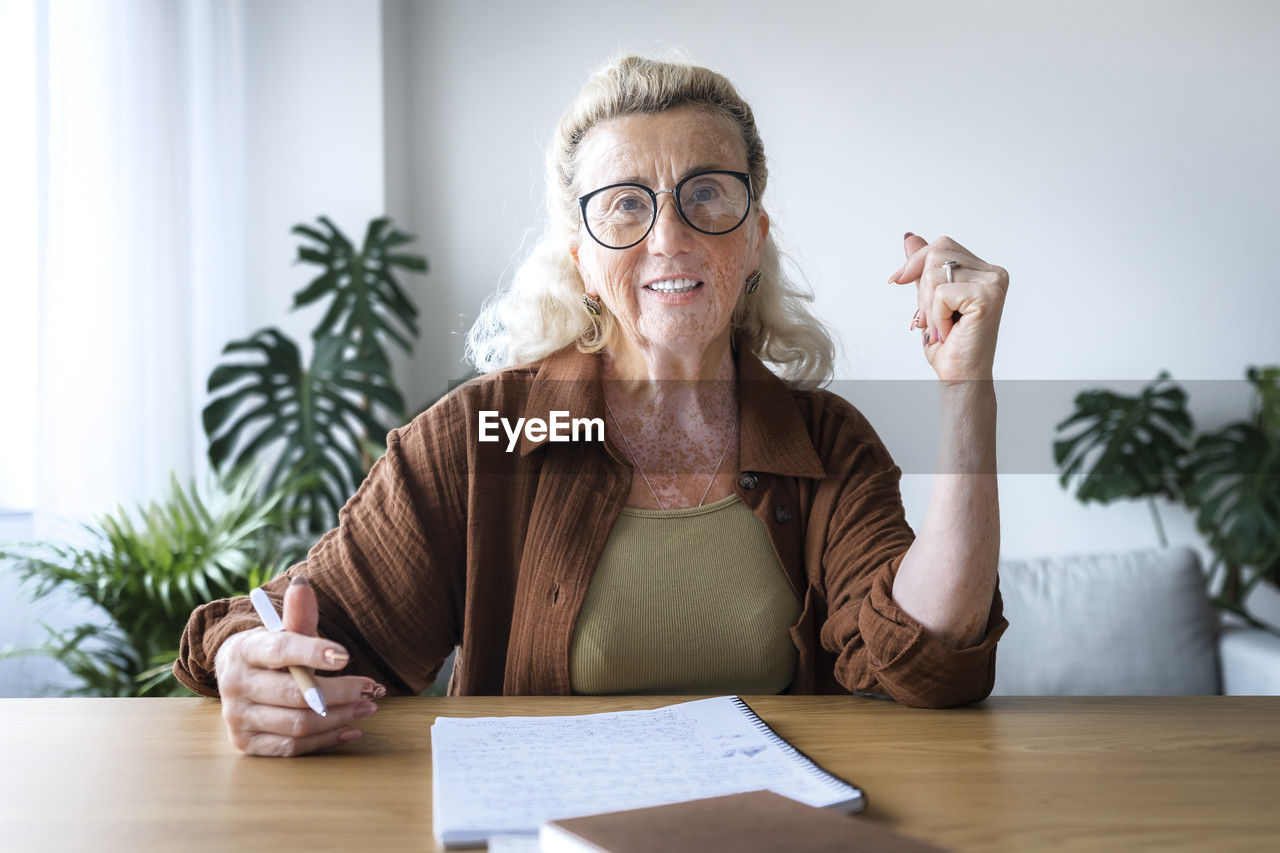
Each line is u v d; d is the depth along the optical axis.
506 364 1.27
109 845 0.64
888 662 0.95
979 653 0.93
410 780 0.75
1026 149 3.30
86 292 2.50
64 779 0.76
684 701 1.00
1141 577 2.18
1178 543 3.26
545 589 1.11
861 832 0.58
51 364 2.39
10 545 2.26
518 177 3.42
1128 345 3.28
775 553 1.14
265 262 3.21
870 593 0.99
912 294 3.29
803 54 3.34
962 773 0.77
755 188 1.19
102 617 2.61
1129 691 2.09
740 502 1.15
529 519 1.15
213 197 2.98
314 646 0.80
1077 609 2.14
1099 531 3.29
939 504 0.94
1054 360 3.29
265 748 0.81
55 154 2.44
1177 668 2.11
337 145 3.24
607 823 0.59
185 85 2.87
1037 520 3.29
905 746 0.84
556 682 1.09
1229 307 3.27
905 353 3.29
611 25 3.40
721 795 0.66
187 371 2.81
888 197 3.32
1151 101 3.27
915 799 0.71
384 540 1.12
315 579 1.09
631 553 1.12
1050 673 2.10
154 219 2.73
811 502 1.16
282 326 3.21
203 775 0.77
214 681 0.97
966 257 0.96
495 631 1.15
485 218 3.42
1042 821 0.67
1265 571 3.10
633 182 1.09
